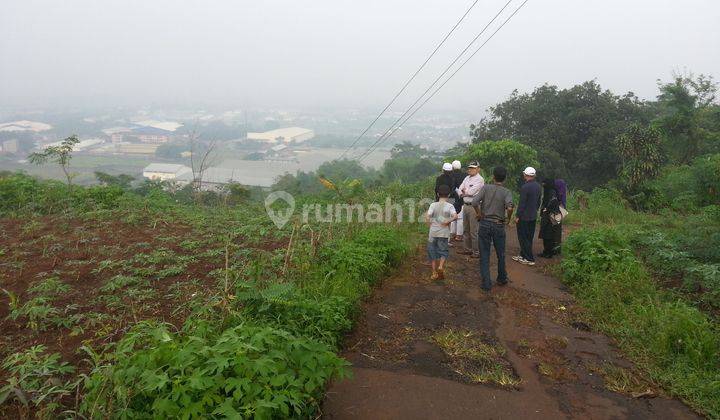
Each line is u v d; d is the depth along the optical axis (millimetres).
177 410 2900
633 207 16312
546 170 27031
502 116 31719
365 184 20641
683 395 4113
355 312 5488
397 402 3941
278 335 3832
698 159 11594
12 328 4777
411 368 4516
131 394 3068
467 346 5000
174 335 4254
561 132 28344
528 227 7980
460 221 9406
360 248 7074
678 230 9672
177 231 9484
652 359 4695
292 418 3295
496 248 6883
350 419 3699
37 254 7551
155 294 5766
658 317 5293
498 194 6652
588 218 13180
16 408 3467
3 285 6023
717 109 23250
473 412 3848
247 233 9109
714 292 5918
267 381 3174
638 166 17453
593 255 7090
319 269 6430
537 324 5629
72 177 13070
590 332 5441
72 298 5621
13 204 11609
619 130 26641
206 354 3211
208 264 7121
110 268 6711
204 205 14391
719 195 10828
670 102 23141
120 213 11094
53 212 11328
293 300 4961
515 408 3922
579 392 4191
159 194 13719
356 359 4648
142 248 7918
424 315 5809
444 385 4227
